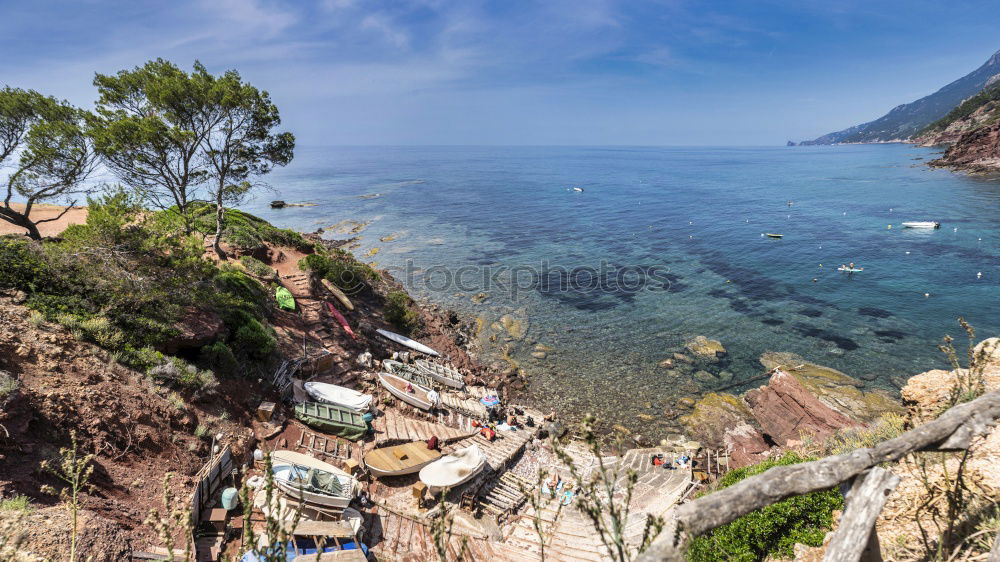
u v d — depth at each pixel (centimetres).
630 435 2862
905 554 675
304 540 1525
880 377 3309
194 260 2370
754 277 5619
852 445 1538
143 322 1978
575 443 2745
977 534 585
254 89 3259
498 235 8250
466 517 1919
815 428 2589
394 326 3862
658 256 6725
